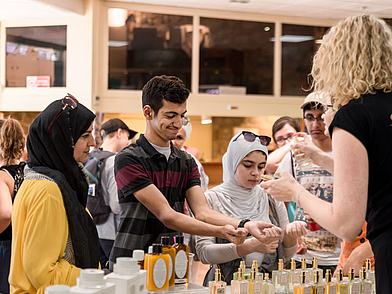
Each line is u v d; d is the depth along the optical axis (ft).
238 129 23.09
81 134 6.91
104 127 14.48
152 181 7.99
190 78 19.71
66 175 6.82
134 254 6.73
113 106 18.79
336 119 5.81
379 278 5.80
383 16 20.51
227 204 9.14
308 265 10.55
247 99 20.43
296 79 21.04
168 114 7.83
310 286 7.46
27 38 18.93
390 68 5.93
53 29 18.65
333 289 7.64
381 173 5.71
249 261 8.73
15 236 6.38
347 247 9.48
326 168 7.36
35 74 18.94
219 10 19.81
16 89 19.10
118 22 18.71
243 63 20.33
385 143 5.66
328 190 10.71
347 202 5.52
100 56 18.56
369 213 5.94
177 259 7.14
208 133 22.93
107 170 12.66
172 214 7.60
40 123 6.72
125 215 7.95
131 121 21.01
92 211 12.64
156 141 8.07
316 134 11.09
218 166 22.56
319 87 6.43
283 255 9.17
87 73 18.30
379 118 5.69
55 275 6.06
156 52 19.22
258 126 23.13
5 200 9.96
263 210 9.43
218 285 7.20
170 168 8.17
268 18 20.44
